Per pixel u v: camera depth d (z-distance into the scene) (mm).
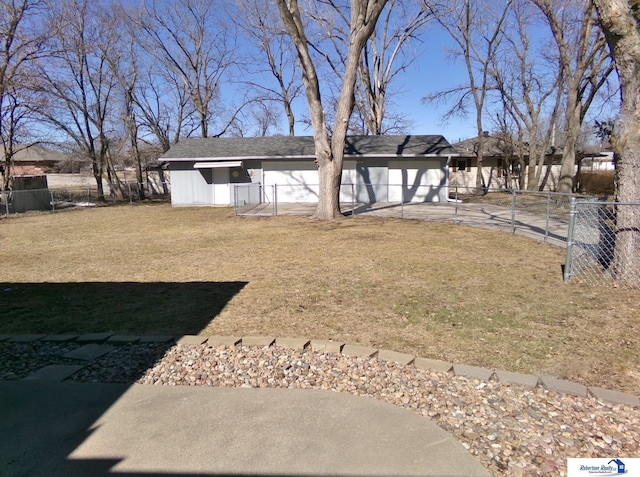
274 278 5965
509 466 2025
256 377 2994
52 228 12586
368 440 2230
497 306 4500
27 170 36812
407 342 3543
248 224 12531
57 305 4816
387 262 6930
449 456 2098
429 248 8219
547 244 8438
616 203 5004
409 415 2473
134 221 13992
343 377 2969
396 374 2988
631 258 5262
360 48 11625
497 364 3113
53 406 2623
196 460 2078
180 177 19578
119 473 1991
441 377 2934
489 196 22609
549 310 4344
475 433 2291
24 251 8727
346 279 5820
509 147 29094
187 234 10797
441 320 4074
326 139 12805
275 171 19656
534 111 23828
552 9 16078
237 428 2352
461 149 30266
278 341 3566
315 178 19672
